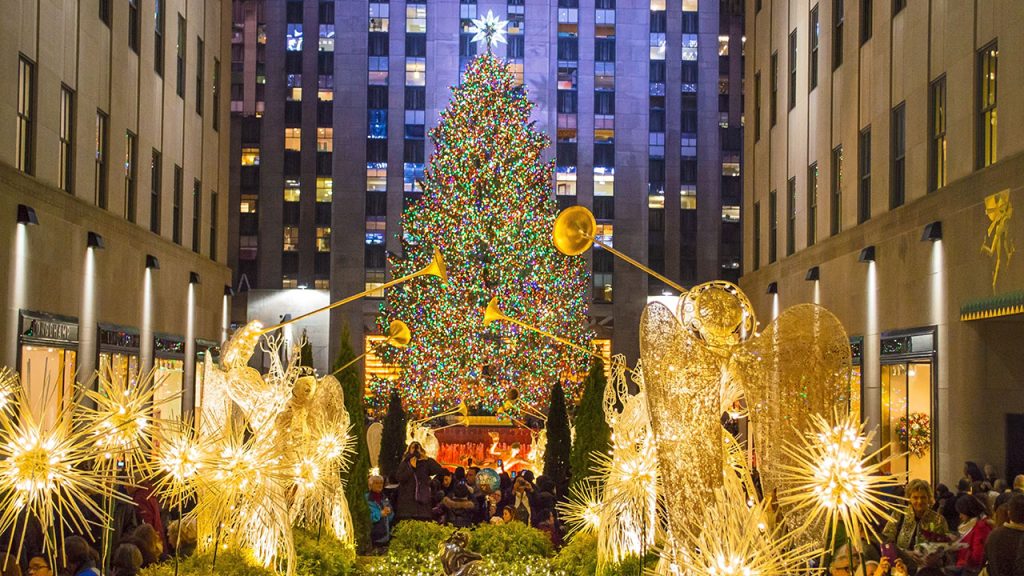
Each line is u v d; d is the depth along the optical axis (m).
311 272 67.88
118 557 8.46
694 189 69.06
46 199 22.48
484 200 44.78
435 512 16.69
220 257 40.03
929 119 22.95
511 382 43.28
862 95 27.28
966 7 20.98
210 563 9.64
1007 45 19.02
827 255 29.64
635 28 69.25
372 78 68.62
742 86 69.81
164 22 32.44
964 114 21.02
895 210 24.53
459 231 44.47
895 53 24.98
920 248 23.06
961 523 12.38
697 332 7.50
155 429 6.75
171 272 32.97
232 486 9.42
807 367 7.14
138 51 29.86
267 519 10.43
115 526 11.30
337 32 68.38
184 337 34.47
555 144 68.25
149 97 30.95
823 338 7.16
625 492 10.53
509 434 34.03
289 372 12.06
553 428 18.39
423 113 68.38
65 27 23.94
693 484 6.74
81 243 24.75
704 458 6.77
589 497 14.24
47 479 5.40
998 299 18.86
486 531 14.50
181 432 8.00
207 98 38.16
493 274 44.59
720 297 7.13
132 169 29.61
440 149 47.34
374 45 68.69
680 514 6.73
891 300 24.80
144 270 30.02
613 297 67.38
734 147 69.50
